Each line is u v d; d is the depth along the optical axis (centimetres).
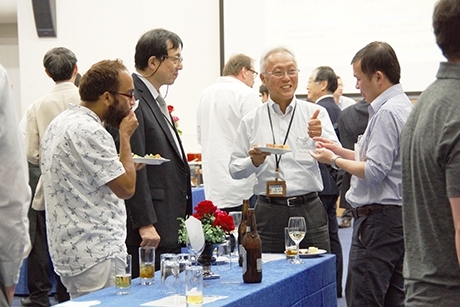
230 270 306
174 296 253
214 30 877
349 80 850
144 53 349
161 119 348
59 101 471
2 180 204
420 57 831
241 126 376
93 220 275
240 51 866
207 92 518
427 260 187
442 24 187
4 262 209
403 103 309
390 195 310
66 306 236
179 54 354
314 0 853
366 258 315
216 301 238
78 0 891
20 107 974
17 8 897
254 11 863
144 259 278
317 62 855
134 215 325
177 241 344
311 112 370
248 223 276
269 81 365
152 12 886
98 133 273
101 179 272
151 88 352
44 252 495
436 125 183
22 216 209
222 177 498
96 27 891
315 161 364
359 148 321
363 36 845
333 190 503
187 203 356
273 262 321
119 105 285
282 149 339
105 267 275
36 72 899
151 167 338
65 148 274
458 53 187
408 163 195
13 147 206
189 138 888
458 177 176
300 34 856
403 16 834
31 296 497
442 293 184
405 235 196
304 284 304
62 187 275
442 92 186
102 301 245
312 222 360
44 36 893
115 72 284
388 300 322
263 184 366
